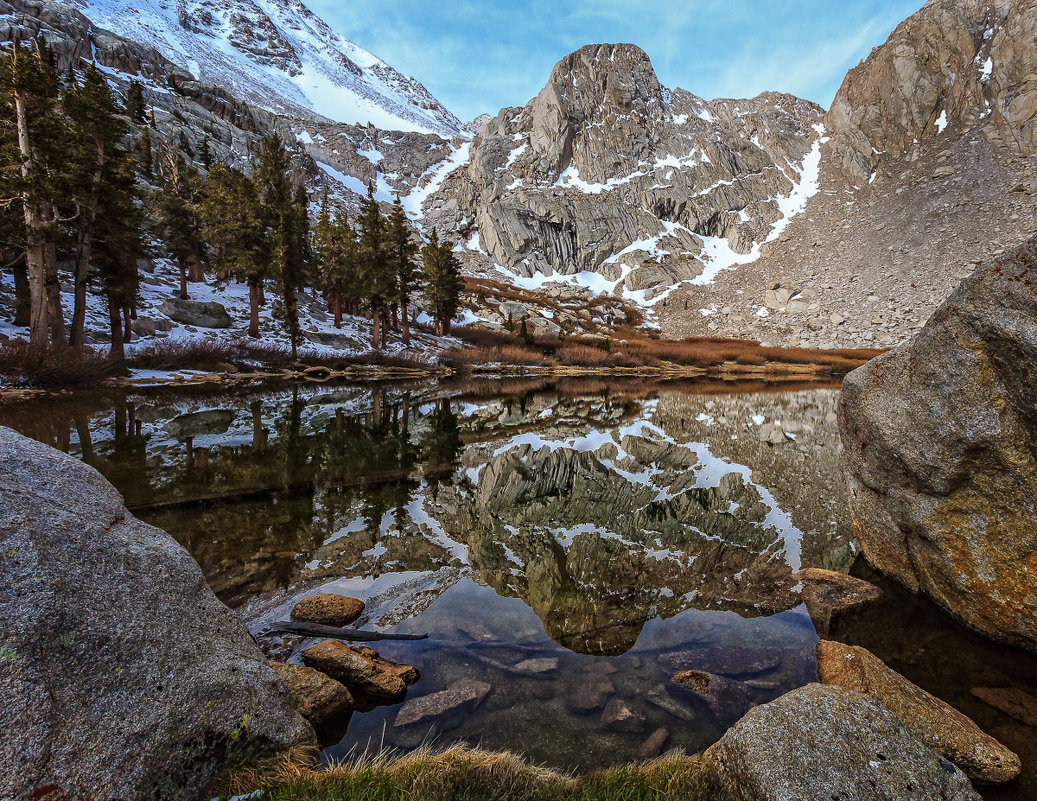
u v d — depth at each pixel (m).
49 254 24.17
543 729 3.53
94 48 103.25
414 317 70.38
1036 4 97.62
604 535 7.64
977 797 2.60
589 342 69.62
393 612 5.22
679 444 15.59
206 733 2.83
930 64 112.56
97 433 14.09
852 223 97.38
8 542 2.69
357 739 3.45
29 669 2.38
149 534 3.63
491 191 122.31
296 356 38.53
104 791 2.32
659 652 4.46
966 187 86.62
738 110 152.00
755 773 2.74
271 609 5.25
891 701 3.45
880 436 5.57
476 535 7.57
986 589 4.49
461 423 19.34
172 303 38.50
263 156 52.84
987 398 4.34
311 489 9.66
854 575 6.12
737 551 6.96
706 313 87.44
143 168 61.19
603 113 135.88
